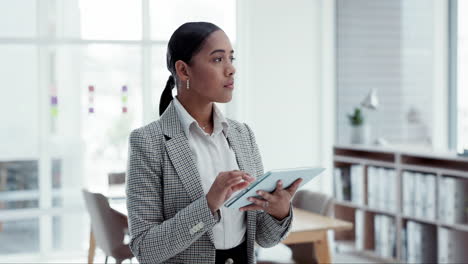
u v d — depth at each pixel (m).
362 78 6.35
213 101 1.53
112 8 5.97
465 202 4.47
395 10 6.27
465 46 5.91
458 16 5.95
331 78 6.32
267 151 6.16
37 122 5.88
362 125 5.75
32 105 5.86
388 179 5.10
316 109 6.32
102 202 3.93
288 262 3.59
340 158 5.67
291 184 1.53
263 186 1.46
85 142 6.01
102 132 6.04
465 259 4.56
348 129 6.37
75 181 5.99
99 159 6.05
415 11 6.18
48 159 5.92
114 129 6.07
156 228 1.42
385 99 6.30
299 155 6.27
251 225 1.57
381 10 6.30
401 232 4.96
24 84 5.83
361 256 5.54
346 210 5.77
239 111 6.02
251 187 1.43
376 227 5.25
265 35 6.11
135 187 1.49
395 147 5.37
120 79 6.05
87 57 5.96
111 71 6.02
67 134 5.96
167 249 1.40
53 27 5.86
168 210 1.49
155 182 1.49
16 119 5.83
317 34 6.29
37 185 5.91
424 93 6.16
